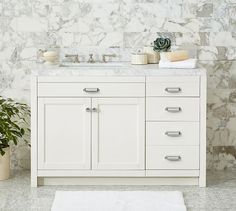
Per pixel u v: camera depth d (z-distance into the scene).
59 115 4.88
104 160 4.91
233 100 5.47
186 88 4.85
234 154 5.51
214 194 4.75
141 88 4.85
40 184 4.98
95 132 4.89
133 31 5.37
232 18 5.38
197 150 4.90
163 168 4.91
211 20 5.38
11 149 5.44
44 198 4.65
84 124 4.89
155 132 4.89
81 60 5.39
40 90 4.85
